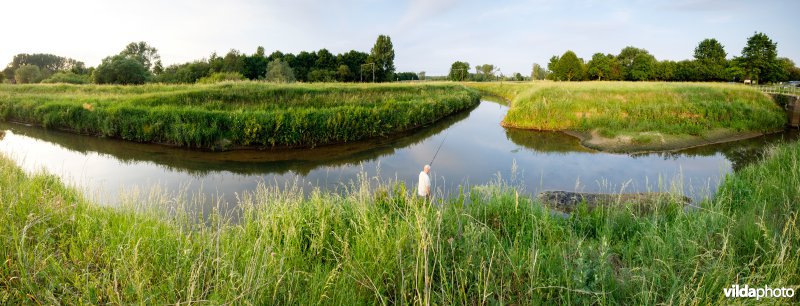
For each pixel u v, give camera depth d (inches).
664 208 323.9
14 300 147.3
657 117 971.9
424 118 1112.2
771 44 2449.6
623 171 584.1
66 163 592.4
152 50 3809.1
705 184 496.7
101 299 155.6
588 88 1261.1
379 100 1228.5
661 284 174.2
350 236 240.2
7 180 282.2
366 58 3654.0
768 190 328.8
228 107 965.2
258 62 2989.7
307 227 249.3
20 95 1173.1
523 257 189.0
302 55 3491.6
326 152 711.7
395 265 185.8
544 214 274.1
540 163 637.3
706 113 978.1
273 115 774.5
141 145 745.0
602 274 172.9
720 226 234.7
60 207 237.8
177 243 198.4
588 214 309.6
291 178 522.6
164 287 159.6
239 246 204.7
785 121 1037.2
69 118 881.5
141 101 946.7
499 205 291.7
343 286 168.4
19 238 184.4
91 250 188.9
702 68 2704.2
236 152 698.8
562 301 167.6
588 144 805.2
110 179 503.8
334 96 1194.6
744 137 884.6
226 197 423.2
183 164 603.2
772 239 191.2
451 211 265.6
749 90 1187.9
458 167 602.2
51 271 166.9
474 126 1091.9
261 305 151.4
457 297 167.3
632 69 3006.9
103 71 2049.7
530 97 1227.9
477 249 198.5
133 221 234.8
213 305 143.3
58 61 5196.9
